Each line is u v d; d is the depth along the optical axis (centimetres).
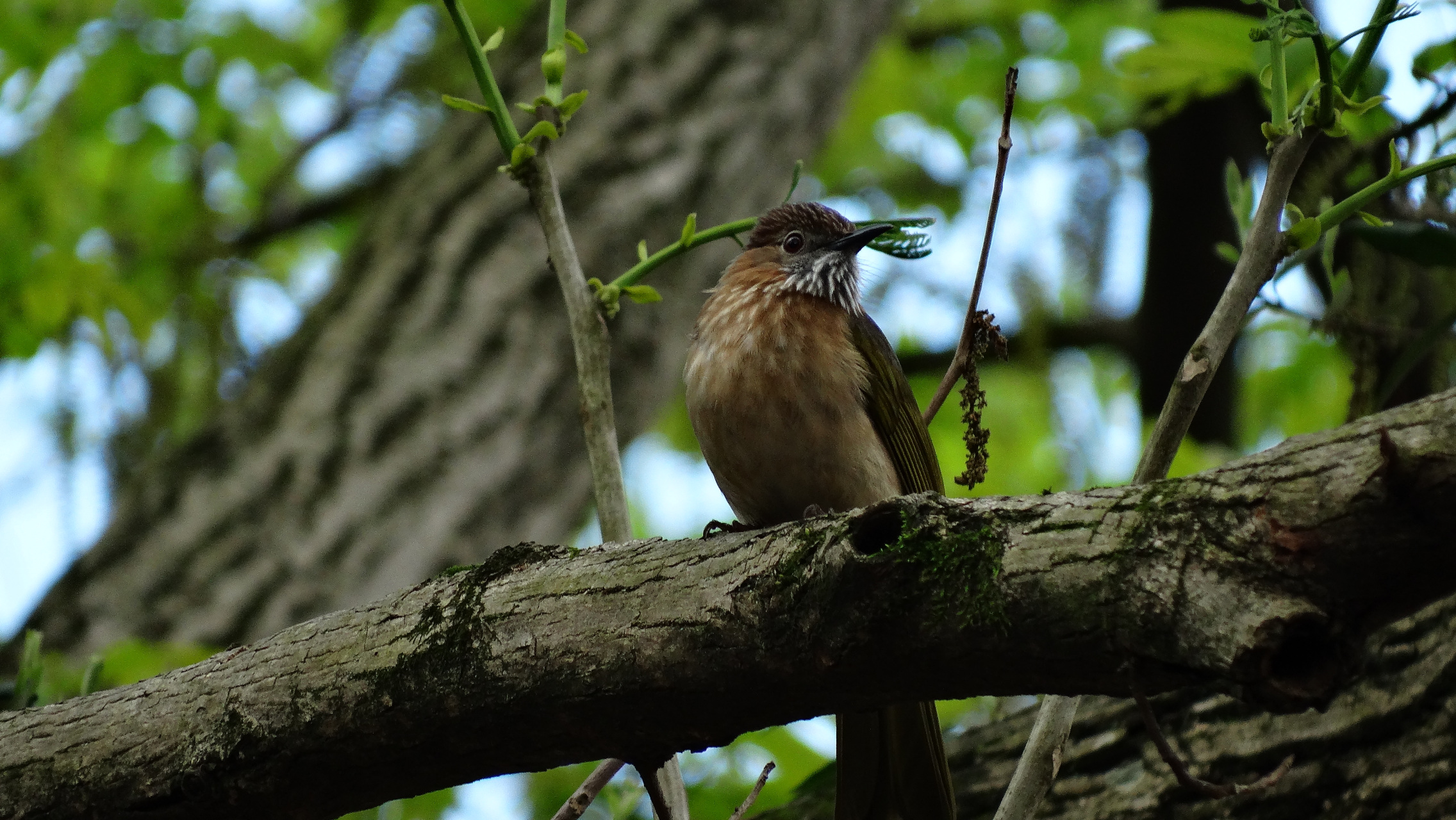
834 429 854
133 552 1230
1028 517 478
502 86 1480
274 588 1216
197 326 1482
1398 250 816
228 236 1797
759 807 1126
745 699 541
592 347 734
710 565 550
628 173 1417
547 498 1347
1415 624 781
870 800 760
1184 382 580
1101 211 1595
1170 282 1499
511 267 1380
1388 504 402
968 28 2009
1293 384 1800
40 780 667
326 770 624
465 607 597
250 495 1260
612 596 566
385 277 1391
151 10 1633
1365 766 770
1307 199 948
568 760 603
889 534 496
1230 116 1416
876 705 527
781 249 1004
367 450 1291
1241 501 434
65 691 955
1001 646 475
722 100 1481
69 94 1559
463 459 1303
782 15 1549
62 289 1341
